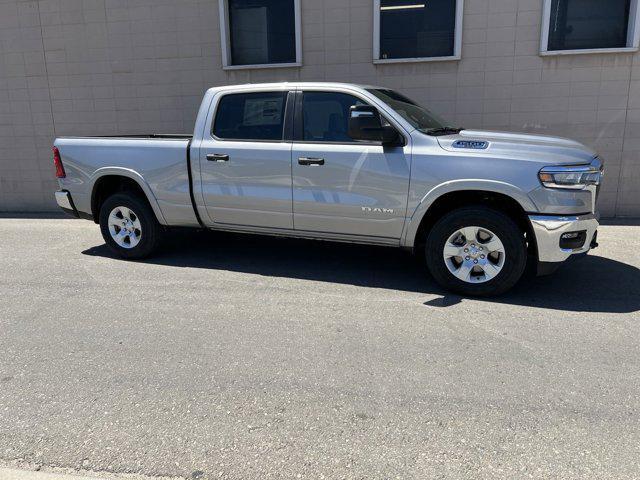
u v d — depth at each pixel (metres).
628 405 3.03
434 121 5.52
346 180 5.01
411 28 8.45
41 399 3.16
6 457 2.63
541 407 3.02
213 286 5.25
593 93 7.96
